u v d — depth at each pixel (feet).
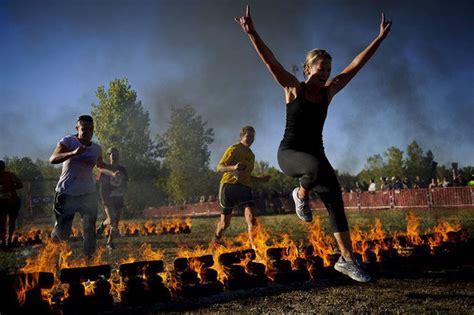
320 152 10.93
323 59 10.80
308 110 10.69
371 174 189.06
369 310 10.32
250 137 20.90
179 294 12.38
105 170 18.69
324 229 35.04
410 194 67.87
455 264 16.11
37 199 76.28
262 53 10.55
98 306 10.93
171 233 40.81
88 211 17.16
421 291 12.12
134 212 111.86
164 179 146.72
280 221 48.80
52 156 16.29
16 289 10.09
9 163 125.39
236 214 83.76
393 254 15.20
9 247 29.81
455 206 61.46
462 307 10.33
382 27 11.86
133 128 109.70
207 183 156.35
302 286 13.21
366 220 44.60
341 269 10.98
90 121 17.31
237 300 11.89
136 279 11.68
